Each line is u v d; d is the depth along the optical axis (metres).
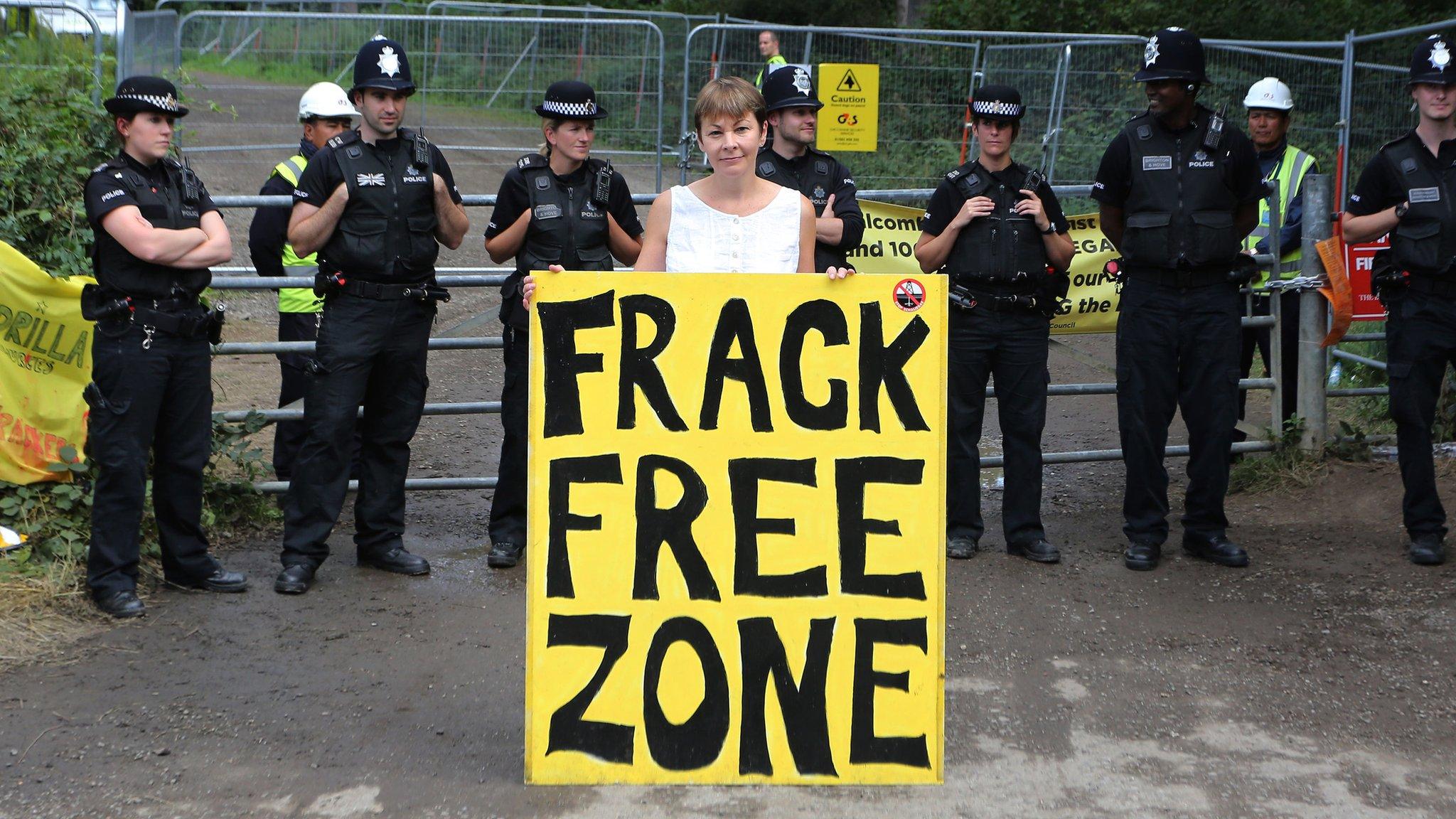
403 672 4.52
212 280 5.96
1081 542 6.15
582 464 3.64
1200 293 5.59
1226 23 17.31
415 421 5.59
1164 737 4.07
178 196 4.93
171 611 5.04
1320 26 17.38
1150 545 5.75
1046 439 8.00
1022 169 5.68
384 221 5.29
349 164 5.23
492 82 12.93
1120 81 12.83
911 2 20.44
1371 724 4.17
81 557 5.28
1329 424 7.83
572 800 3.59
